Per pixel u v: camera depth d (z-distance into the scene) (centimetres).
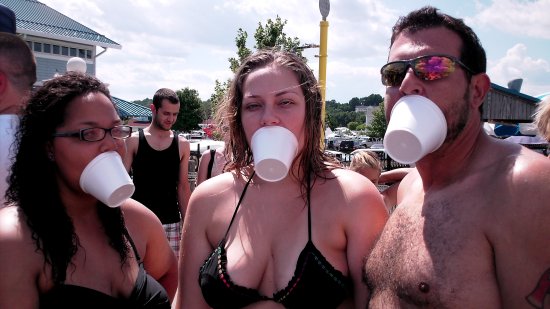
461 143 141
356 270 165
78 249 153
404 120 133
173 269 214
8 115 205
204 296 168
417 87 139
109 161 149
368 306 155
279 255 166
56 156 149
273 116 167
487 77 143
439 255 131
